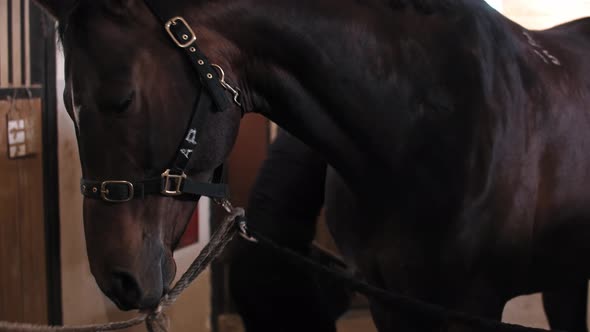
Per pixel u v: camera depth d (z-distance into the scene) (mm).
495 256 1748
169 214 1553
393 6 1710
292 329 2332
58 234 2738
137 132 1477
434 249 1721
